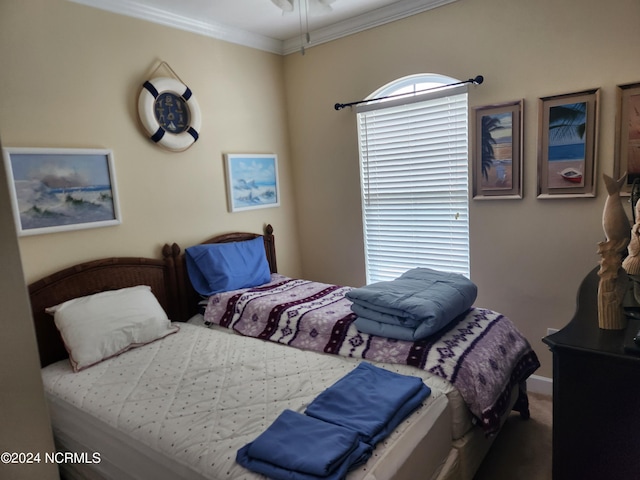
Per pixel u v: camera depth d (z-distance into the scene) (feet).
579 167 8.11
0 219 2.61
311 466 4.04
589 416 3.86
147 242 9.30
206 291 9.82
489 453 7.20
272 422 5.13
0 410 2.69
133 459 5.27
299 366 6.64
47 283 7.57
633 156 7.59
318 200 12.34
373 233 11.56
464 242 10.07
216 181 10.68
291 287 10.09
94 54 8.31
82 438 6.00
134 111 8.99
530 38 8.38
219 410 5.50
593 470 3.91
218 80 10.63
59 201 7.79
